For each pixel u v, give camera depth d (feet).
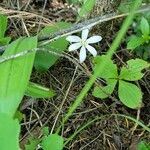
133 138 0.65
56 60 0.67
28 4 0.78
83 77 0.70
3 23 0.68
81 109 0.67
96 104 0.67
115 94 0.68
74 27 0.66
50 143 0.52
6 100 0.52
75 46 0.65
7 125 0.46
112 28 0.74
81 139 0.64
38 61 0.65
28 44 0.59
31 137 0.61
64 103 0.67
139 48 0.69
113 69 0.63
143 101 0.68
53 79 0.69
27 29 0.75
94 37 0.65
